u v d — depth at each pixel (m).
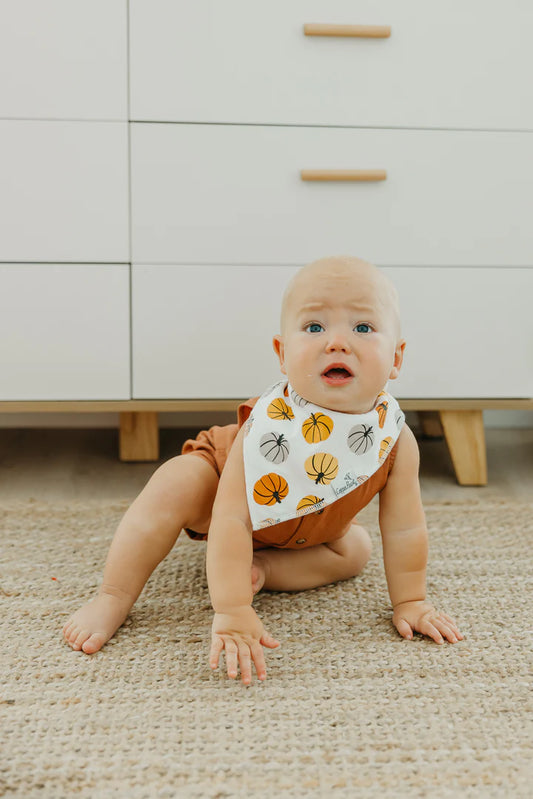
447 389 1.28
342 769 0.58
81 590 0.87
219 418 1.64
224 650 0.74
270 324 1.25
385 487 0.82
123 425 1.38
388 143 1.22
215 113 1.19
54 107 1.17
